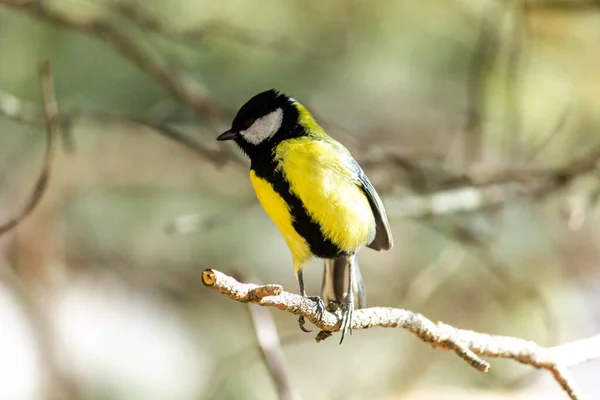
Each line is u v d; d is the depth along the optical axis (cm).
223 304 1424
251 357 1214
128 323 1345
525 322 1224
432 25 1136
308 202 682
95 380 1261
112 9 988
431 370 1262
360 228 704
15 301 1275
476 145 1070
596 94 1127
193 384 1315
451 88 1207
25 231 1340
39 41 1118
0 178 1321
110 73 1155
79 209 1374
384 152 1038
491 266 1097
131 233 1387
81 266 1380
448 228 1166
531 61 1123
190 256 1399
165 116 1088
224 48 1143
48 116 737
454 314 1330
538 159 1139
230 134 727
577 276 1331
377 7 1124
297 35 1123
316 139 706
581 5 1006
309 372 1373
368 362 1342
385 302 1388
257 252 1388
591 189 1070
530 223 1252
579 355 661
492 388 1205
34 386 1195
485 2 1108
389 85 1189
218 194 1386
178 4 1077
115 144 1350
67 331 1287
